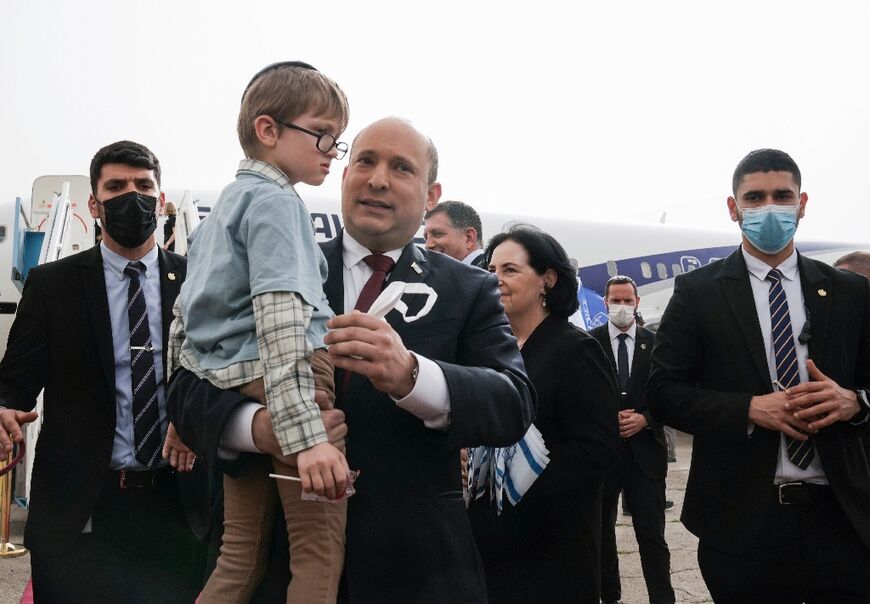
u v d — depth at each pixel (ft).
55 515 8.89
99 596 9.08
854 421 9.34
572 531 9.39
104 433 9.18
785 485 9.39
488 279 6.84
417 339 6.37
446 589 5.90
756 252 10.36
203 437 5.45
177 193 44.42
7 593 16.44
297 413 5.01
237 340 5.51
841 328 9.91
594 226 59.41
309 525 5.54
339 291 6.70
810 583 9.37
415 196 6.57
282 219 5.44
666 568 16.58
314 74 6.16
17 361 9.25
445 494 6.17
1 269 36.91
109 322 9.48
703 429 9.69
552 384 9.84
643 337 18.40
